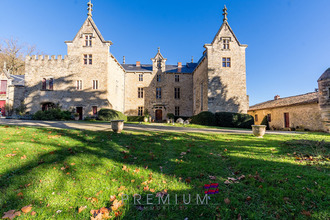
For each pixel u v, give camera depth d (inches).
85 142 257.8
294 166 165.5
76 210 103.9
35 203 108.0
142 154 213.0
